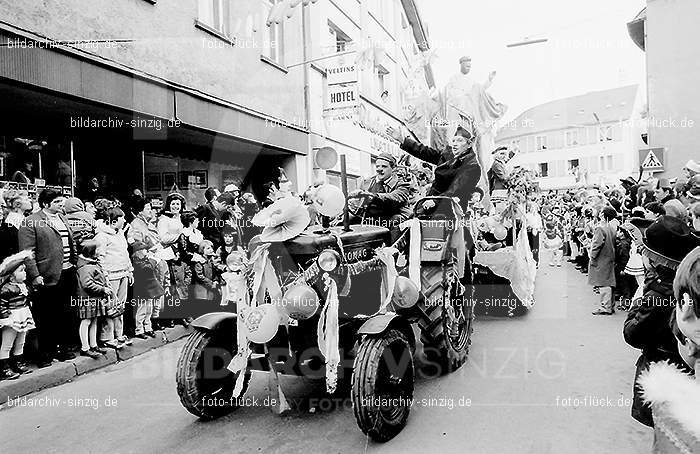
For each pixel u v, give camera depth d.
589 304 8.17
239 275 3.84
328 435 3.68
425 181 6.45
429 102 7.36
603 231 7.29
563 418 3.83
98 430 3.91
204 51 8.78
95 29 6.68
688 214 5.19
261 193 10.69
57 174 7.90
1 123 7.27
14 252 5.17
